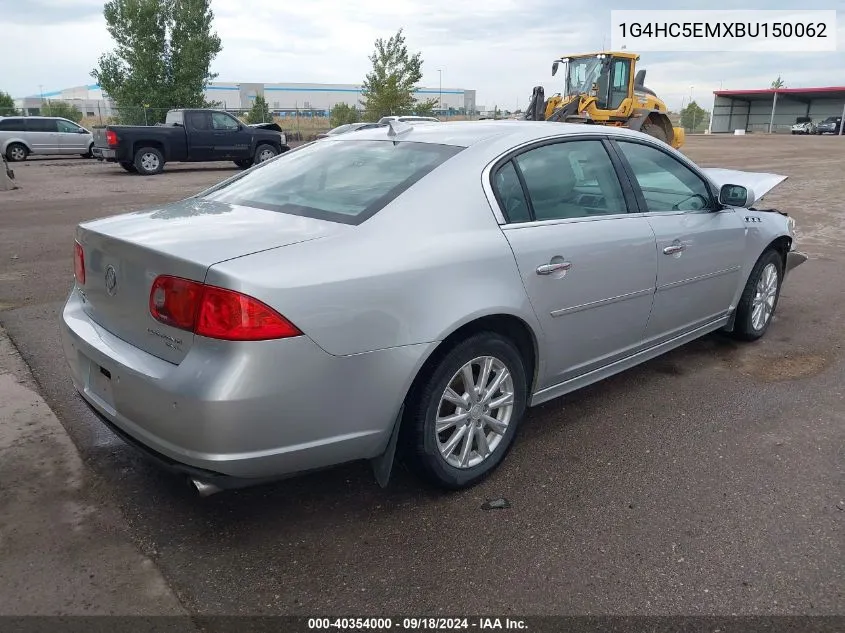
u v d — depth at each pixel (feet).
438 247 9.45
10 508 9.72
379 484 9.64
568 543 9.19
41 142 83.71
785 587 8.36
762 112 243.40
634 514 9.86
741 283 15.78
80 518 9.55
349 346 8.45
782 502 10.17
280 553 8.94
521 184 10.93
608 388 14.35
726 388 14.35
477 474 10.47
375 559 8.85
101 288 9.59
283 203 10.39
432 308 9.14
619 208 12.41
